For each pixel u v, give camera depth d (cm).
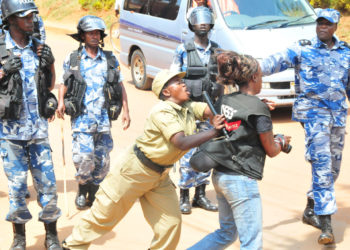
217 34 895
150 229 504
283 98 850
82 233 397
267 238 487
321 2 1572
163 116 362
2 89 423
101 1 2419
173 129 358
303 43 476
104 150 545
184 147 357
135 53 1140
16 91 421
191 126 383
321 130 473
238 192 361
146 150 373
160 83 370
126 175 382
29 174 656
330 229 467
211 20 527
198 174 543
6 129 430
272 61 472
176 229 392
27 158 446
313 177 477
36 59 436
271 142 360
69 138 802
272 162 692
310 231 500
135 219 527
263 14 919
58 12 2595
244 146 359
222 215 385
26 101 431
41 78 435
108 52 537
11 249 448
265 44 857
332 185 475
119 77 535
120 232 498
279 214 538
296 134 807
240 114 354
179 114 375
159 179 384
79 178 539
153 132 369
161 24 1033
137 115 926
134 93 1109
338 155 495
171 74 369
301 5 954
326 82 470
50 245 454
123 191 385
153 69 1084
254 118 355
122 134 816
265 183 621
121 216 398
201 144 360
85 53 524
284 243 477
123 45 1184
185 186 542
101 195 392
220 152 362
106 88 528
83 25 514
